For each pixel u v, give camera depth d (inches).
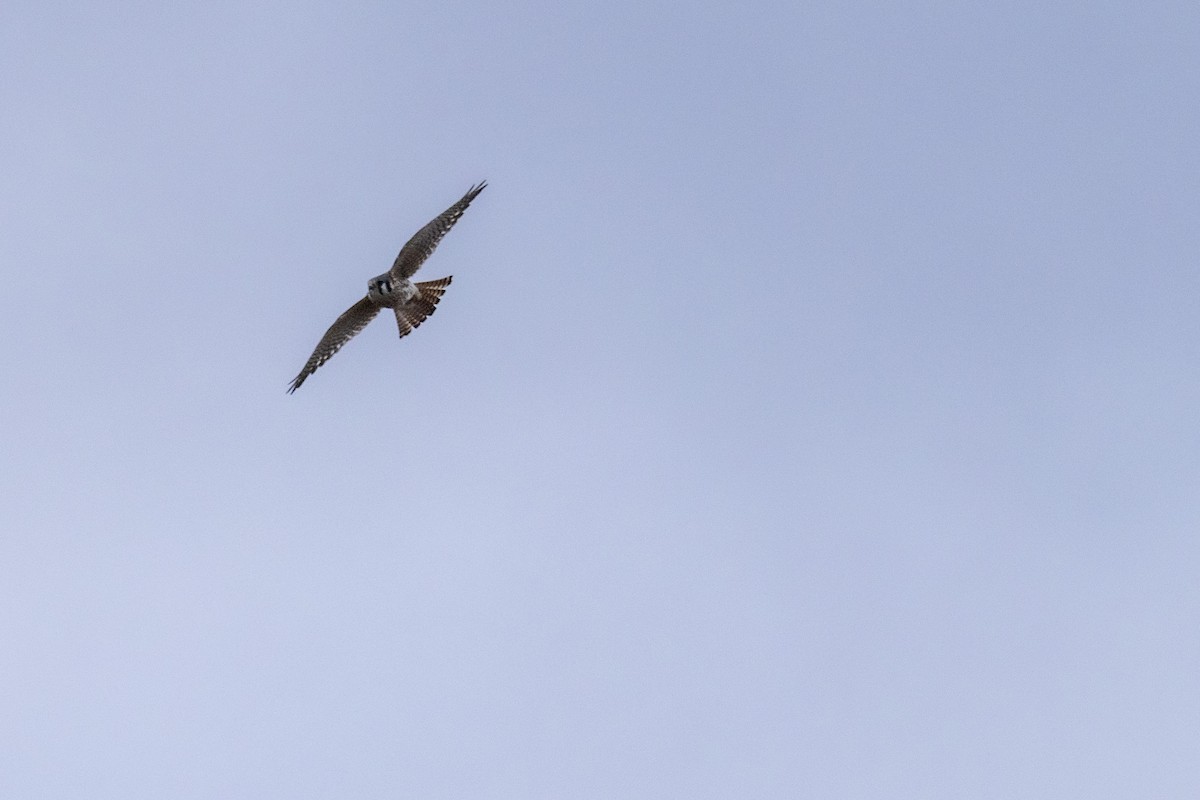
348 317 959.0
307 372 952.9
